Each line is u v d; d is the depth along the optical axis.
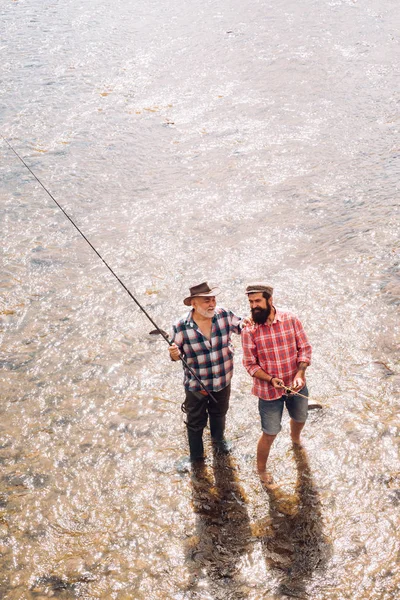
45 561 4.08
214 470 4.67
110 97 12.88
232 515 4.29
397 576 3.72
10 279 7.40
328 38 14.62
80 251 7.90
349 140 10.04
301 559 3.92
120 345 6.18
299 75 12.77
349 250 7.17
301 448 4.74
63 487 4.65
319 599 3.66
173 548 4.10
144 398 5.48
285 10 17.14
